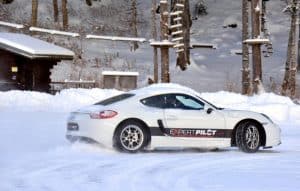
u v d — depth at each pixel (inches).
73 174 410.3
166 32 1100.5
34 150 529.0
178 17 1266.0
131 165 456.8
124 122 527.2
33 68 1235.9
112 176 404.5
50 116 835.4
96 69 1622.8
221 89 1478.8
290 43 1376.7
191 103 554.6
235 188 363.9
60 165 449.7
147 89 557.0
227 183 382.3
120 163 466.0
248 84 1321.4
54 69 1572.3
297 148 599.8
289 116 909.8
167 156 518.3
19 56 1242.0
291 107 923.4
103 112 524.1
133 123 529.3
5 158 481.4
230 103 986.1
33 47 1184.8
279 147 607.8
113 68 1648.6
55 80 1473.9
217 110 559.8
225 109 566.9
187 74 1647.4
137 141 531.2
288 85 1384.1
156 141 535.8
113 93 1023.0
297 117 909.8
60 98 987.3
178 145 542.6
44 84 1251.8
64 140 597.0
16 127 701.9
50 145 561.3
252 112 571.2
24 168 433.1
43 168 434.6
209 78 1616.6
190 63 1732.3
